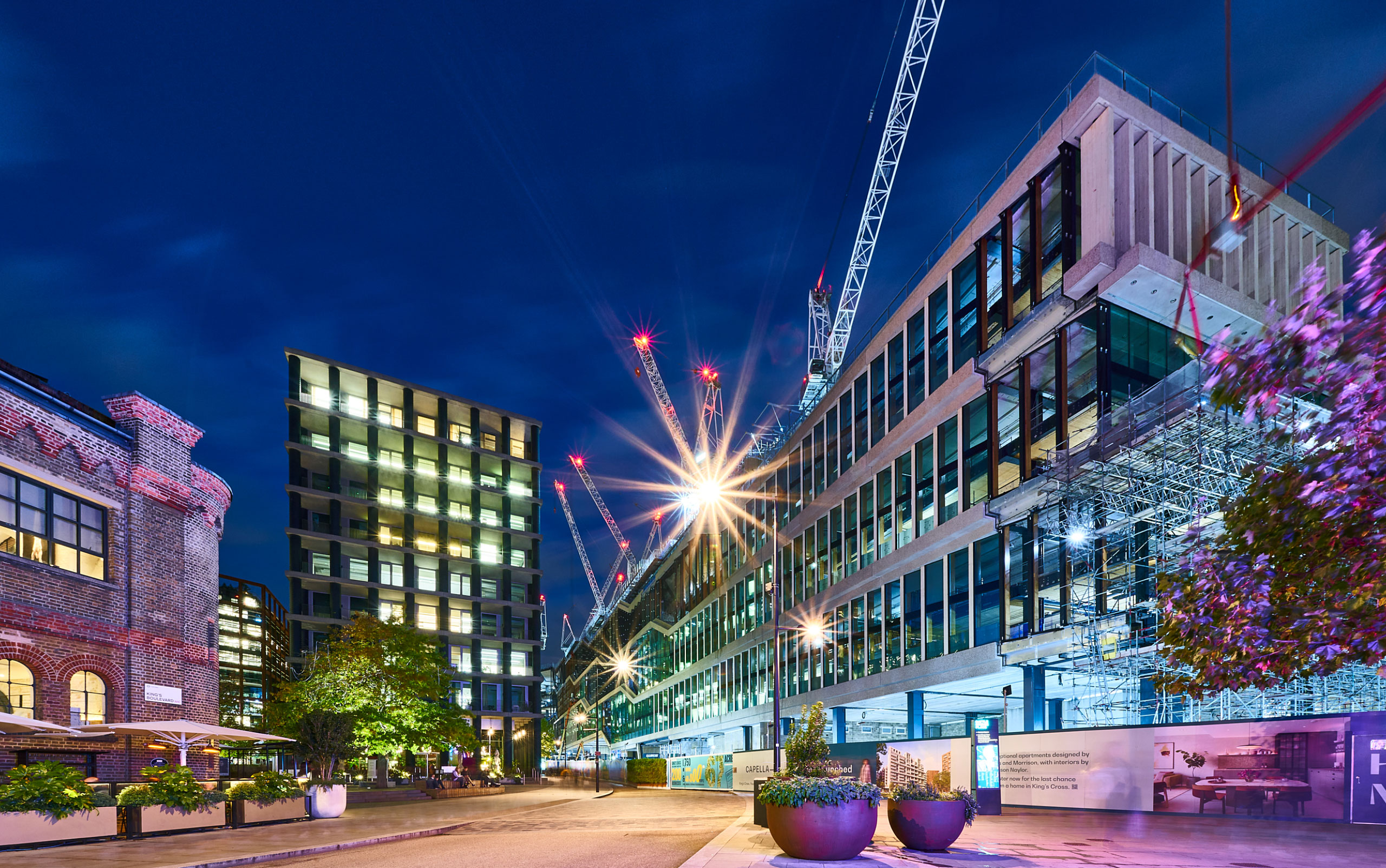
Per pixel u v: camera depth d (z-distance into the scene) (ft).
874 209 313.94
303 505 251.19
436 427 283.18
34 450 76.95
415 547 265.75
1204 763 70.95
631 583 388.57
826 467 178.09
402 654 164.14
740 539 232.12
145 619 89.04
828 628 172.04
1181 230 103.81
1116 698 100.27
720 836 61.62
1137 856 45.78
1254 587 25.59
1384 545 22.66
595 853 56.08
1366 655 24.31
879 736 178.70
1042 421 110.32
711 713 250.57
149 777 73.46
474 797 163.63
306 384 262.67
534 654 284.61
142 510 90.33
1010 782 91.45
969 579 123.54
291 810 84.79
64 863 48.52
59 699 77.41
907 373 145.48
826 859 44.88
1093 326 101.91
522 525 301.63
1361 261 22.02
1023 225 117.19
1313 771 63.21
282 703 160.35
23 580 74.38
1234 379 25.00
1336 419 23.00
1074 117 105.81
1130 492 90.38
